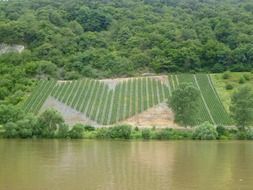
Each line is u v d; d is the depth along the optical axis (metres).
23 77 177.62
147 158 84.56
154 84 171.50
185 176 65.88
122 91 165.25
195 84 172.88
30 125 129.38
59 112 137.88
